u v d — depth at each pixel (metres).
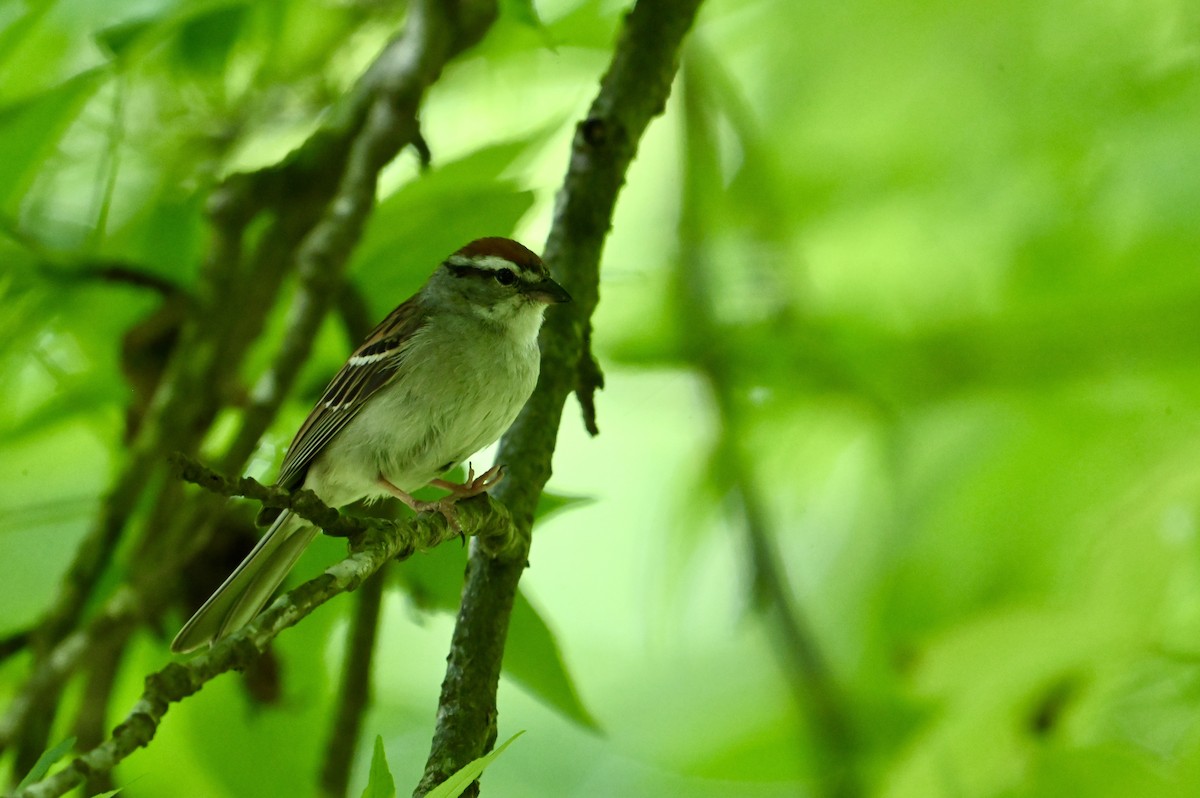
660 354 11.78
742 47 12.92
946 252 12.34
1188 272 11.54
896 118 12.40
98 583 9.02
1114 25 11.76
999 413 11.57
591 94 11.80
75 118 8.20
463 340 8.80
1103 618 7.59
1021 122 11.98
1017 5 11.95
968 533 11.10
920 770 7.76
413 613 8.47
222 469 8.35
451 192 9.17
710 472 11.39
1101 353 11.60
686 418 13.23
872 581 11.60
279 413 8.97
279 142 10.93
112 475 9.77
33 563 9.41
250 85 10.55
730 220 12.37
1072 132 11.80
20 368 9.61
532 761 11.92
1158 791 7.36
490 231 9.15
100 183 9.12
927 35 12.20
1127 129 11.63
